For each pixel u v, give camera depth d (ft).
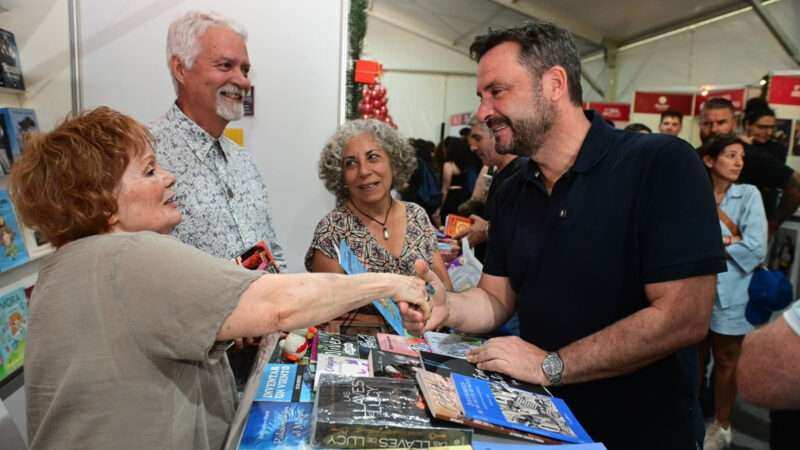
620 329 3.54
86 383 2.30
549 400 3.06
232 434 2.63
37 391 2.40
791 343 2.54
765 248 8.44
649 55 23.56
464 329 4.36
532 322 4.24
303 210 8.07
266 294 2.37
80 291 2.36
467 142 13.38
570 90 3.89
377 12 35.91
